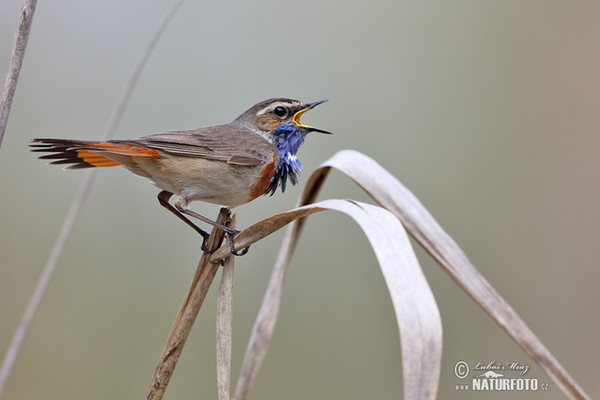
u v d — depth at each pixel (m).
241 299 11.48
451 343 10.85
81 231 11.47
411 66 12.51
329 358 11.34
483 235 11.95
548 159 12.34
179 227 11.68
